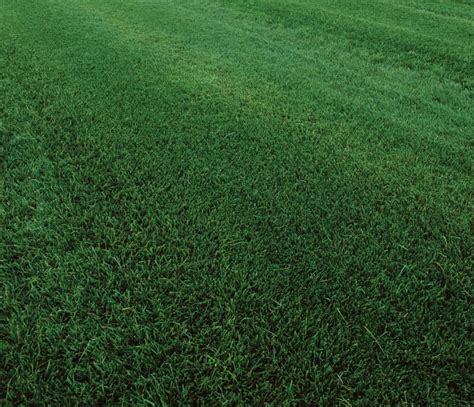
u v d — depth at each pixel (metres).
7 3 10.05
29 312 2.08
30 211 2.77
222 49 6.99
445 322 2.11
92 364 1.89
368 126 4.30
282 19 9.60
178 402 1.73
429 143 3.96
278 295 2.26
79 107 4.32
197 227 2.70
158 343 1.97
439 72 6.47
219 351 1.96
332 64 6.62
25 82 4.95
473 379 1.88
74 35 7.30
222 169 3.34
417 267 2.46
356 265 2.46
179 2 11.61
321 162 3.52
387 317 2.15
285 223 2.77
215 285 2.28
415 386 1.84
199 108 4.46
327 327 2.07
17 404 1.72
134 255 2.45
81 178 3.09
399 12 11.34
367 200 3.04
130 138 3.72
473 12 12.07
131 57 6.16
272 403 1.72
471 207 3.00
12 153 3.38
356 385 1.84
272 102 4.76
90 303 2.13
